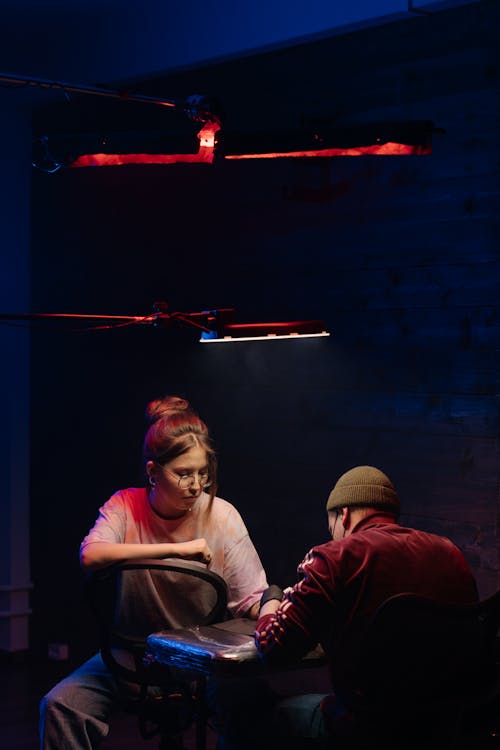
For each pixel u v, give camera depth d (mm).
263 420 4902
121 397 5527
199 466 3244
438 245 4234
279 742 2934
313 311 4691
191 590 3281
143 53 5246
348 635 2570
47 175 5871
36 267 5930
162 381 5336
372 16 4309
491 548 4066
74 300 5742
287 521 4809
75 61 5582
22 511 5973
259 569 3371
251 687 3109
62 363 5820
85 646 5672
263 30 4715
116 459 5547
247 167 4922
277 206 4812
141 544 3252
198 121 3516
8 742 4566
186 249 5203
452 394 4195
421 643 2502
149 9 5195
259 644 2668
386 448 4426
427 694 2516
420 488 4305
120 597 3295
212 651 2711
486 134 4066
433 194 4242
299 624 2594
